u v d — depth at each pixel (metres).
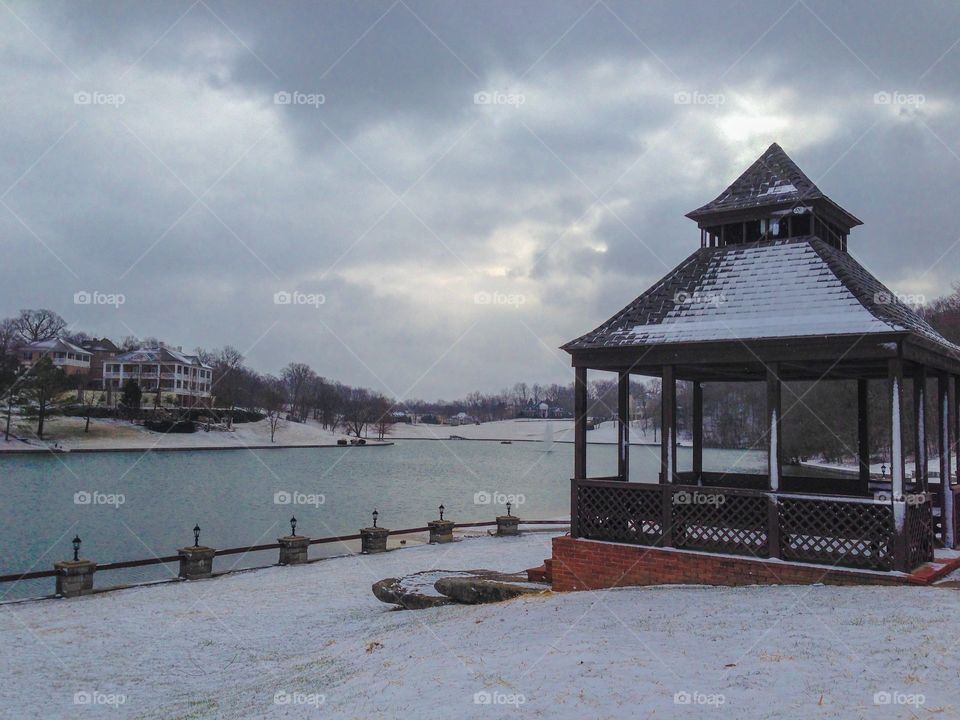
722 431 76.69
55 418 77.31
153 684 10.27
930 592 9.01
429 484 54.47
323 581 17.61
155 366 93.88
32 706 9.47
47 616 14.27
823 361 11.77
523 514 36.78
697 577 11.15
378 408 134.88
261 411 107.50
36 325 100.12
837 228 13.76
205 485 49.28
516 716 6.00
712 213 13.62
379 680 8.09
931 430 35.47
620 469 13.89
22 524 32.06
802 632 7.62
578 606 10.46
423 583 14.43
